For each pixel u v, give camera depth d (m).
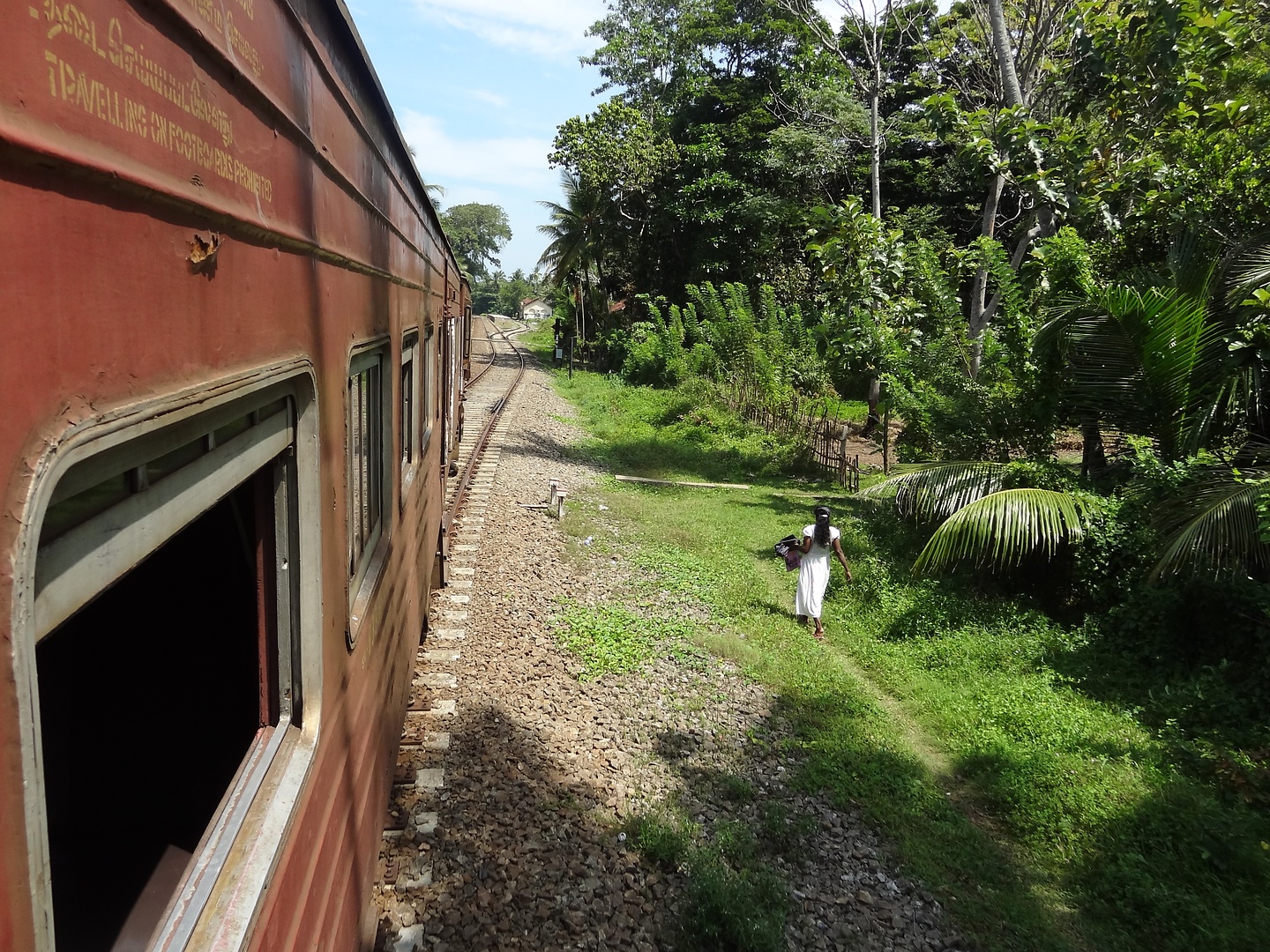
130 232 1.19
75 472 1.08
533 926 4.15
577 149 31.86
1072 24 12.05
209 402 1.47
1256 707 6.55
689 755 6.02
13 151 0.88
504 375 32.78
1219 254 10.33
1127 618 7.87
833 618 9.20
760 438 19.33
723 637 8.11
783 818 5.27
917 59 21.33
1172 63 10.75
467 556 9.71
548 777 5.47
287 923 2.03
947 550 8.66
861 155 27.77
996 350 10.89
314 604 2.33
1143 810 5.48
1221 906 4.71
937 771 6.30
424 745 5.60
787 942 4.30
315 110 2.40
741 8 31.62
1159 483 8.45
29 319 0.93
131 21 1.19
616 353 35.53
